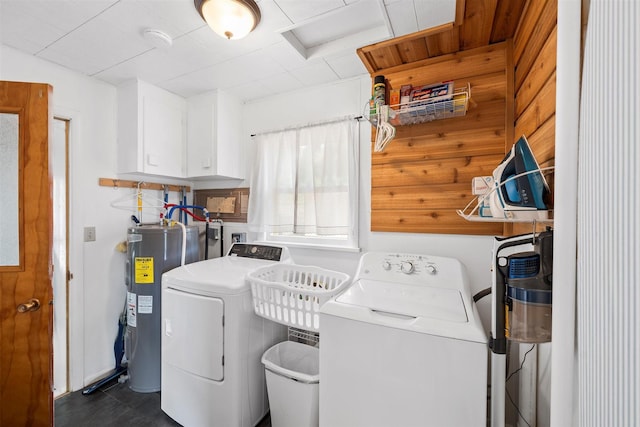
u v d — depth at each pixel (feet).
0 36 5.17
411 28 4.84
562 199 2.02
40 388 4.46
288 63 6.10
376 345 3.46
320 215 6.71
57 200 6.33
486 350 3.02
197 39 5.29
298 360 5.62
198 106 7.72
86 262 6.65
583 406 1.76
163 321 5.63
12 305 4.37
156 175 7.53
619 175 1.34
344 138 6.62
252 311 5.18
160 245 6.64
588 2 2.00
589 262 1.72
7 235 4.39
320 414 3.77
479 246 5.06
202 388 5.09
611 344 1.40
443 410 3.15
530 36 3.81
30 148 4.43
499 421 3.01
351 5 4.41
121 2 4.35
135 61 6.06
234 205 8.36
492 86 4.89
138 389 6.54
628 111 1.27
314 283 5.62
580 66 1.98
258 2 4.31
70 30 5.03
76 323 6.46
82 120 6.57
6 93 4.35
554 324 2.06
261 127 7.91
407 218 5.55
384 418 3.41
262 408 5.44
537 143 3.47
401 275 4.69
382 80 4.95
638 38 1.19
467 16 4.20
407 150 5.54
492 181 3.59
